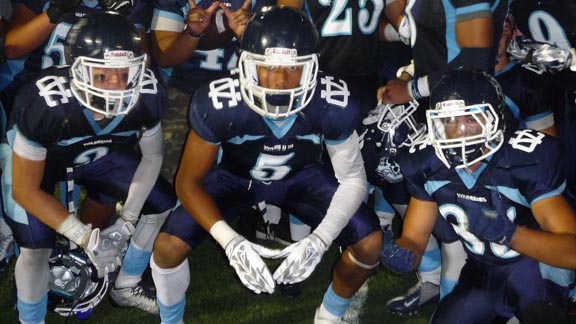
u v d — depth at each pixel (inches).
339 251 174.2
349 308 155.3
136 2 151.3
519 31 165.2
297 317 152.8
